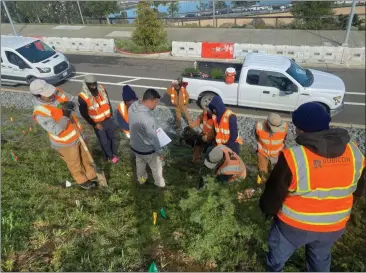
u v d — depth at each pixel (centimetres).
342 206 224
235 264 315
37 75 1088
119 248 344
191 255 322
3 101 983
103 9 2003
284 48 1301
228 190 359
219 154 409
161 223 383
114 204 432
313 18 1666
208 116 508
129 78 1195
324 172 208
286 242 251
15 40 1126
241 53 1352
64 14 2086
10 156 588
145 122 395
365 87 1030
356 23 1634
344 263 327
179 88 730
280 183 217
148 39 1464
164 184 485
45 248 342
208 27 1772
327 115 206
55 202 428
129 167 564
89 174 477
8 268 311
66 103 417
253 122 819
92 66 1346
